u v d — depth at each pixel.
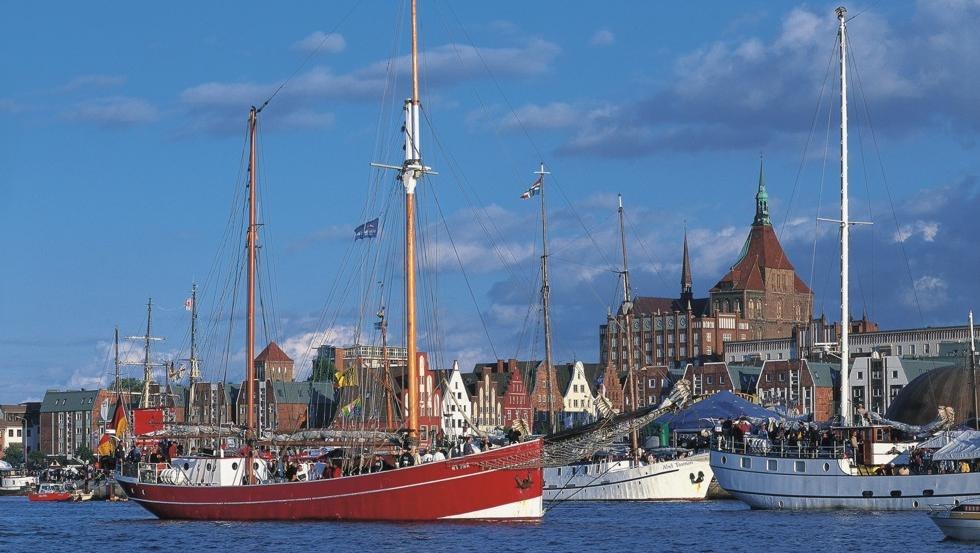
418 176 97.62
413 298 95.25
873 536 85.88
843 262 115.38
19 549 84.94
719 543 83.44
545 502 128.38
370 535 82.81
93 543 86.00
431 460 90.12
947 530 83.31
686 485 135.25
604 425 92.69
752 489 107.19
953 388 176.00
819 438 105.25
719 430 113.69
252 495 92.06
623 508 120.44
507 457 87.00
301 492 89.94
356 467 92.94
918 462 100.44
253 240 105.56
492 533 83.75
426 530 84.50
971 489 98.19
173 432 97.75
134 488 98.62
